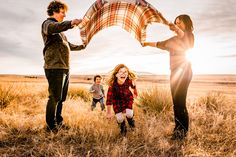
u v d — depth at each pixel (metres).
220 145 4.04
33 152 3.69
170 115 5.89
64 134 4.37
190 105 6.90
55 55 4.23
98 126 4.72
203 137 4.36
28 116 5.65
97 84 7.30
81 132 4.41
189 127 4.74
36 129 4.48
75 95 9.85
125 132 4.57
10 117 5.01
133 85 4.96
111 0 3.72
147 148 3.84
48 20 4.14
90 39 4.69
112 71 4.79
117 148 3.68
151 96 6.61
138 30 4.81
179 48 4.15
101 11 4.18
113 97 4.75
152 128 4.55
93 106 7.22
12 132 4.35
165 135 4.46
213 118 5.28
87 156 3.57
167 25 3.90
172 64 4.23
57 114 4.73
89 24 4.13
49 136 4.19
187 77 4.16
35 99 7.87
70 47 4.75
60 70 4.27
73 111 5.91
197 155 3.59
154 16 4.12
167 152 3.80
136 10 4.31
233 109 6.56
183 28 4.20
